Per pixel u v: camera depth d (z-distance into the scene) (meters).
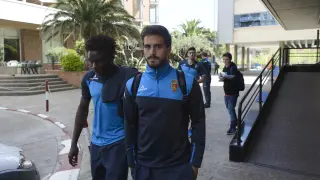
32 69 18.00
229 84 5.68
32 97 12.79
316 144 4.66
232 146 4.38
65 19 18.39
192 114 1.98
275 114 6.04
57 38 25.52
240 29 32.72
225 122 7.04
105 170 2.61
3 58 22.45
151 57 1.89
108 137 2.46
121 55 23.62
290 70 9.21
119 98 2.37
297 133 5.11
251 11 31.73
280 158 4.34
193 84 1.95
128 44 22.84
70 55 16.83
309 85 7.58
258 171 3.98
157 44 1.88
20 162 3.20
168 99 1.88
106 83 2.44
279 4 11.28
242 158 4.33
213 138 5.63
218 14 33.41
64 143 5.86
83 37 17.77
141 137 1.98
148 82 1.94
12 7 20.03
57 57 20.23
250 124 5.31
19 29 24.44
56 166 4.64
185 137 1.99
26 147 5.69
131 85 2.02
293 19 14.66
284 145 4.72
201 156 1.95
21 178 3.07
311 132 5.07
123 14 17.97
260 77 5.81
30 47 25.09
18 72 17.78
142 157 1.99
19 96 13.14
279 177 3.78
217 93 12.84
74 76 16.55
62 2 17.02
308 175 3.82
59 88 15.34
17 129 7.12
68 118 8.30
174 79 1.92
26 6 20.95
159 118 1.89
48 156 5.15
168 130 1.89
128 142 2.07
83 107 2.71
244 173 3.92
